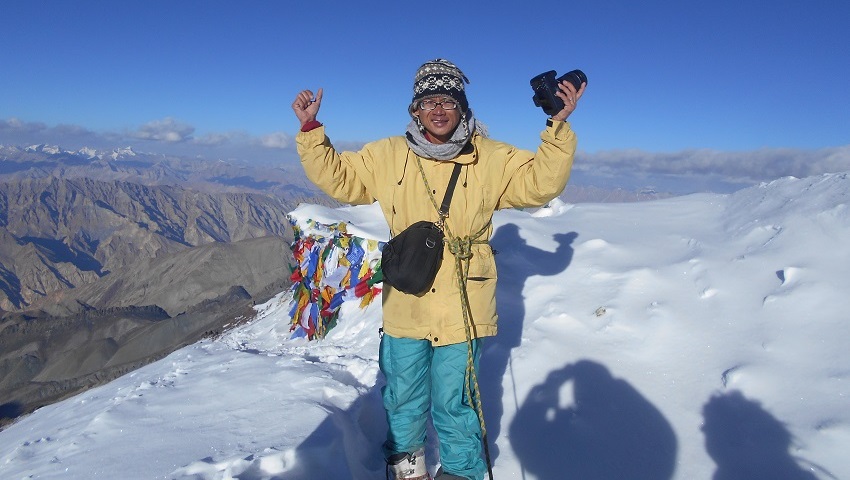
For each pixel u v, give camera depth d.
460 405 3.20
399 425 3.35
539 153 2.92
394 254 3.03
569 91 2.75
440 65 2.96
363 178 3.26
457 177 3.10
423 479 3.36
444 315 3.10
